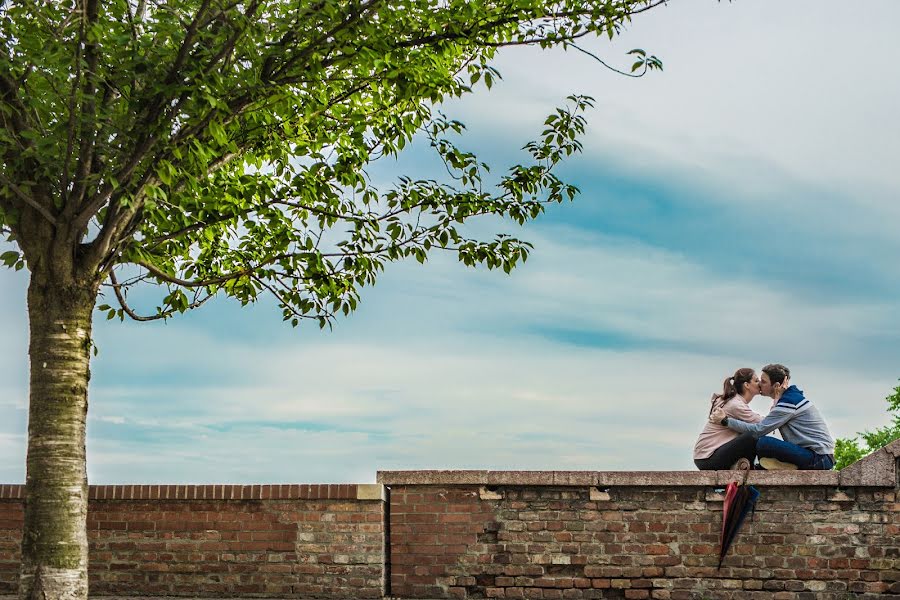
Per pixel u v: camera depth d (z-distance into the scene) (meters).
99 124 8.27
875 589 10.14
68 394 8.47
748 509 10.33
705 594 10.31
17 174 8.60
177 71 8.24
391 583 10.62
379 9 8.80
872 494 10.28
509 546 10.55
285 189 10.51
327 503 10.72
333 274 10.42
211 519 10.84
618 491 10.57
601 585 10.41
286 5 8.55
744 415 10.88
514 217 10.44
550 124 10.56
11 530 11.12
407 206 10.34
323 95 9.79
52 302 8.56
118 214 8.80
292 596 10.58
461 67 10.48
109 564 10.87
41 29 8.87
